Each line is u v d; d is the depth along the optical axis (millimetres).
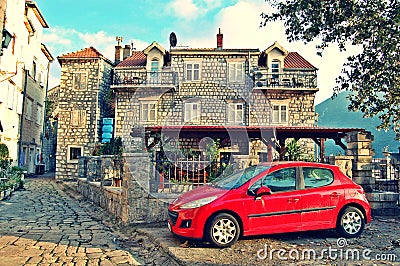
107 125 23891
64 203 12375
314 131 12906
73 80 24562
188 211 6043
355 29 7965
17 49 19609
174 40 20484
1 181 13523
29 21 21938
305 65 22828
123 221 8266
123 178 8562
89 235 7371
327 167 6871
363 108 8945
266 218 6160
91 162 14211
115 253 6078
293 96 21750
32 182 20484
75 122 24234
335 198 6602
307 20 8477
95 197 12344
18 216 9211
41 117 28188
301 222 6324
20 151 22234
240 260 5258
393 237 6719
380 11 7680
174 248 5895
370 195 9359
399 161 12055
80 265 5359
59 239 6895
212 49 20266
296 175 6590
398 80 8109
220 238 5926
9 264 5242
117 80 22719
